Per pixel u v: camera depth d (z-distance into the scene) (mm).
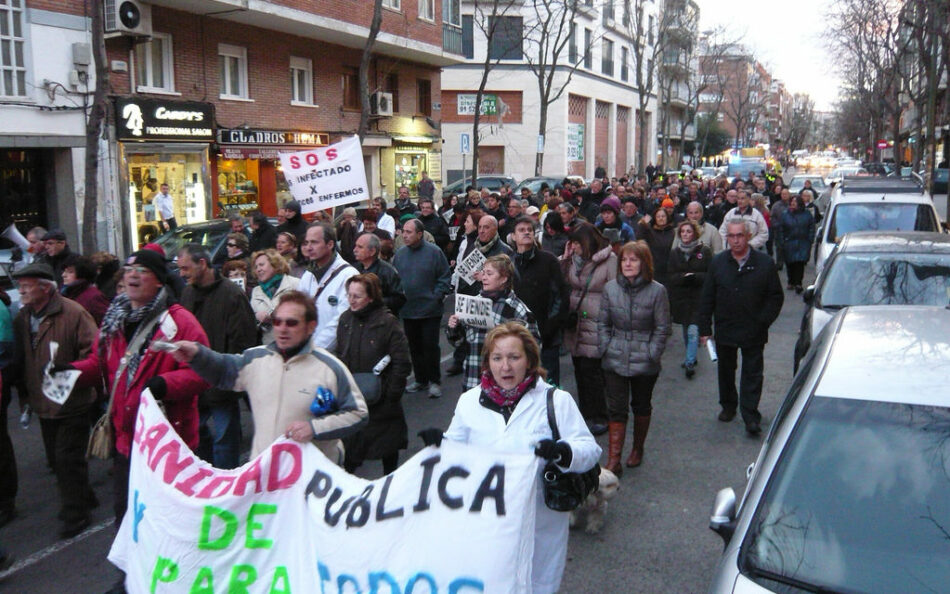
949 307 4504
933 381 3518
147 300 4773
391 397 5484
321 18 21594
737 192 14125
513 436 3711
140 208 18125
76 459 5703
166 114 18266
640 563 5062
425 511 3486
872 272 7688
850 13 33281
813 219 15852
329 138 24578
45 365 5863
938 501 3066
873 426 3346
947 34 21953
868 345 3885
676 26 57250
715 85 90688
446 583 3404
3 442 5934
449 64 30297
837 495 3166
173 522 3893
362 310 5555
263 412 4070
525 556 3342
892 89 44469
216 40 20156
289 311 4094
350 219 12312
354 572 3578
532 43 42531
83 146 16422
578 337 7465
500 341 3768
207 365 4082
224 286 6047
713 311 7684
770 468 3359
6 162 15883
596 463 3672
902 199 12539
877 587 2867
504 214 13477
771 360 10477
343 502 3678
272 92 22234
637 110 60438
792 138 123062
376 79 27031
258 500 3814
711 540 5367
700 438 7480
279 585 3752
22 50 15352
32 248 10156
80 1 16297
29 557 5387
